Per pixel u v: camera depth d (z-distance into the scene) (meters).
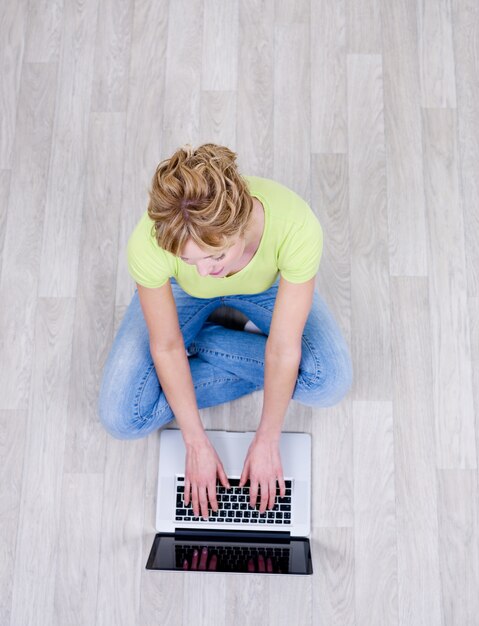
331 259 1.67
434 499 1.52
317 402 1.46
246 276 1.21
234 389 1.52
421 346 1.62
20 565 1.50
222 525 1.49
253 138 1.78
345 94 1.81
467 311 1.64
